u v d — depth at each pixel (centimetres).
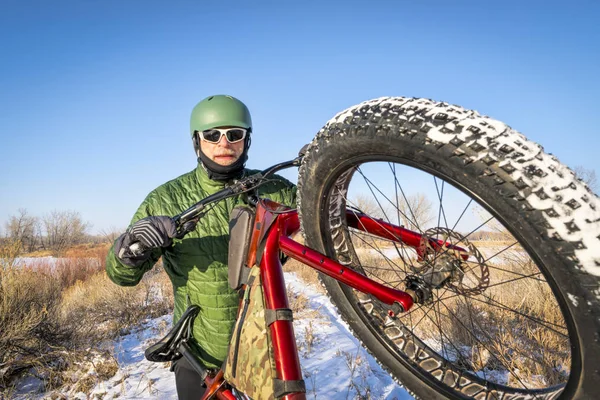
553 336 333
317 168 133
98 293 885
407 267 146
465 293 126
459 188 96
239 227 157
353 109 120
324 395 365
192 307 214
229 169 225
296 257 138
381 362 144
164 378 462
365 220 155
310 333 543
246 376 133
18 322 518
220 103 218
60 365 520
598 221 80
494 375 302
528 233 85
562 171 86
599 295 78
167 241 164
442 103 104
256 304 137
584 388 85
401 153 105
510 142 90
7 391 469
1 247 625
